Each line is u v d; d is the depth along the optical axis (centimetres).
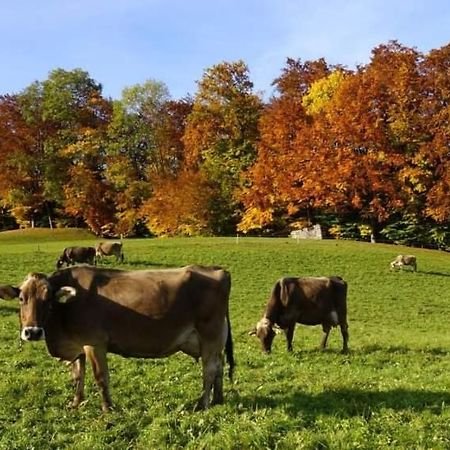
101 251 4425
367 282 4144
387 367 1736
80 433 1032
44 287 1079
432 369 1686
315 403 1188
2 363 1573
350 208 6294
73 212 7600
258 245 5147
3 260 4391
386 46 6278
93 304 1113
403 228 6438
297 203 6272
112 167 7425
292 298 1966
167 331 1147
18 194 7675
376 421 1068
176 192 6831
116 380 1368
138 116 7712
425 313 3325
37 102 8000
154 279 1158
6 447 979
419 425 1042
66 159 7756
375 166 5638
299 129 6241
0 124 7919
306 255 4797
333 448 953
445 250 6344
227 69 6912
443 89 5703
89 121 8100
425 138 5659
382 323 2994
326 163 5697
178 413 1115
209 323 1176
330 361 1805
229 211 6900
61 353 1145
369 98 5744
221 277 1196
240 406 1153
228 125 6862
